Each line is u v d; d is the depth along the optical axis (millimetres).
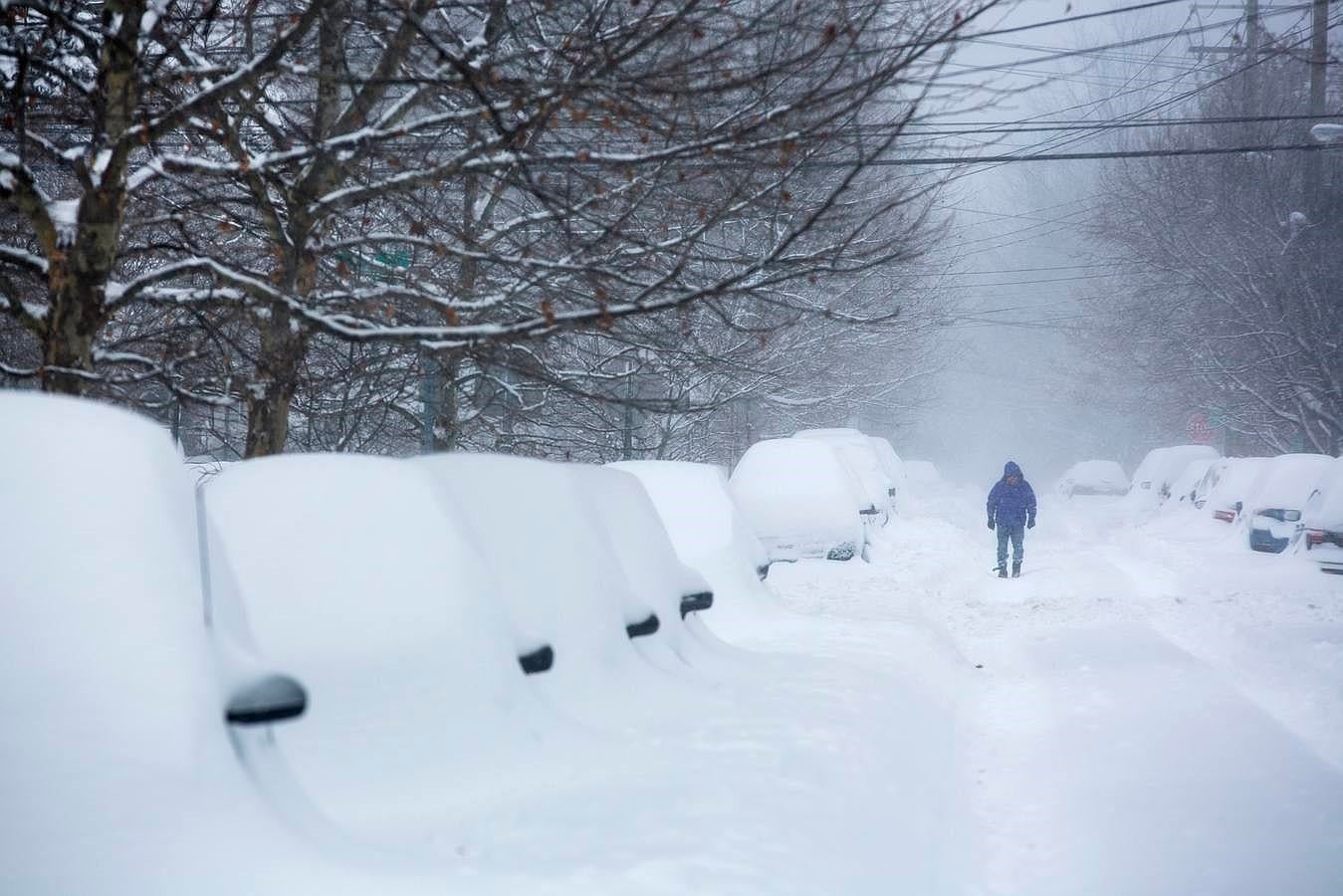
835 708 14578
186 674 7355
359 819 8797
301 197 17297
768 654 19125
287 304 16031
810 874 8656
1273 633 25531
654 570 17188
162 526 8055
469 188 21672
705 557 24812
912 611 28969
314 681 9453
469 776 9695
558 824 8992
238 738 8500
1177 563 44375
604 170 17438
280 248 18625
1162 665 23234
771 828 9430
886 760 13008
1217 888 10852
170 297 16750
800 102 14906
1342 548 37969
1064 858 11969
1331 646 23016
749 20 16547
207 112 16734
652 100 17031
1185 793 13969
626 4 18953
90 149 16203
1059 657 24906
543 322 15516
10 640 6992
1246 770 14930
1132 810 13422
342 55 17750
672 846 8594
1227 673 22281
